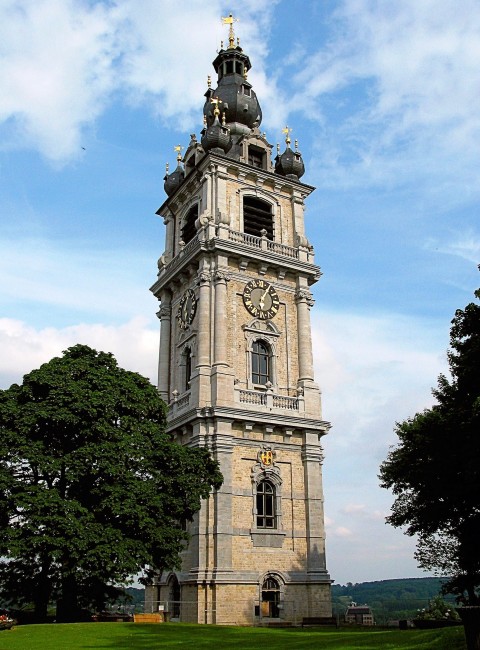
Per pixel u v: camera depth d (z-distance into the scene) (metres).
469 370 34.47
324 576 47.47
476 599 39.78
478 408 31.66
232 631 33.72
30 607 44.88
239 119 63.28
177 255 57.97
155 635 30.56
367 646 22.69
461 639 20.39
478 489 34.34
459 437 34.25
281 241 57.88
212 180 56.50
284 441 50.28
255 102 64.50
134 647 26.33
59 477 36.56
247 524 46.41
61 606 37.72
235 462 47.50
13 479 34.56
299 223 59.16
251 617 43.91
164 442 39.59
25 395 38.22
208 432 47.50
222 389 48.59
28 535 33.44
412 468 37.50
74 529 32.91
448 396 38.53
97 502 35.97
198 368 49.88
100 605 39.28
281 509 48.31
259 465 48.34
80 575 34.03
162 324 58.81
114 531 34.31
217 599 42.94
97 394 38.00
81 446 36.69
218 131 58.12
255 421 48.59
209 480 41.03
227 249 52.78
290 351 54.16
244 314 52.94
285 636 30.92
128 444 37.16
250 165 57.66
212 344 50.75
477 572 38.53
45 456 35.38
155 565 37.25
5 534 33.09
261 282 54.44
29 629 31.78
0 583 37.03
